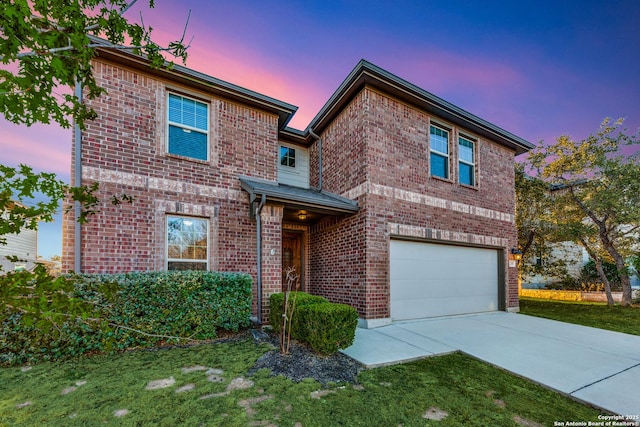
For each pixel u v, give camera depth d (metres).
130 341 4.57
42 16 1.84
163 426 2.65
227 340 5.20
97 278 4.61
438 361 4.72
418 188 8.02
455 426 2.90
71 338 4.17
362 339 5.76
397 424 2.88
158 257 6.12
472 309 8.80
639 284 15.49
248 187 6.61
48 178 1.93
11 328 3.98
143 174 6.14
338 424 2.82
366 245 7.05
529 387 3.89
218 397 3.19
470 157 9.47
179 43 2.79
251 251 7.11
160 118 6.43
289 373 3.87
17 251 9.53
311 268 9.39
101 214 5.65
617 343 5.90
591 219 12.30
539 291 15.54
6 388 3.29
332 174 8.78
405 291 7.59
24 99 1.80
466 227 8.86
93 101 5.79
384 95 7.69
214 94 7.10
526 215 12.27
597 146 11.05
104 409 2.89
